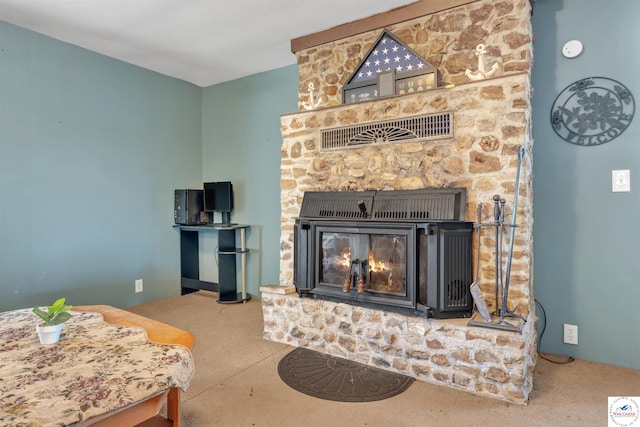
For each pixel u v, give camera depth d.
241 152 4.29
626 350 2.38
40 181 3.14
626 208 2.35
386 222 2.42
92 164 3.51
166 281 4.21
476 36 2.50
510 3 2.38
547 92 2.57
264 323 2.96
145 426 1.31
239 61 3.79
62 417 0.92
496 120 2.23
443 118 2.40
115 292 3.71
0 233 2.91
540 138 2.60
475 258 2.32
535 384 2.19
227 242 4.20
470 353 2.11
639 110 2.29
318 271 2.70
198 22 2.98
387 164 2.65
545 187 2.59
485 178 2.28
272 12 2.84
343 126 2.81
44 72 3.16
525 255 2.17
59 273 3.27
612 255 2.40
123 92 3.76
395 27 2.81
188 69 4.00
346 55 3.05
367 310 2.49
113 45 3.39
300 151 3.05
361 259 2.51
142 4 2.71
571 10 2.48
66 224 3.32
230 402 2.03
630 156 2.33
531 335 2.27
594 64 2.42
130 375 1.14
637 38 2.29
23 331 1.54
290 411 1.94
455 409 1.94
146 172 3.98
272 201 4.06
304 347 2.76
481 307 2.11
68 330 1.56
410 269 2.30
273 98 4.03
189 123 4.44
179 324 3.30
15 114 2.99
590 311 2.48
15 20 2.91
